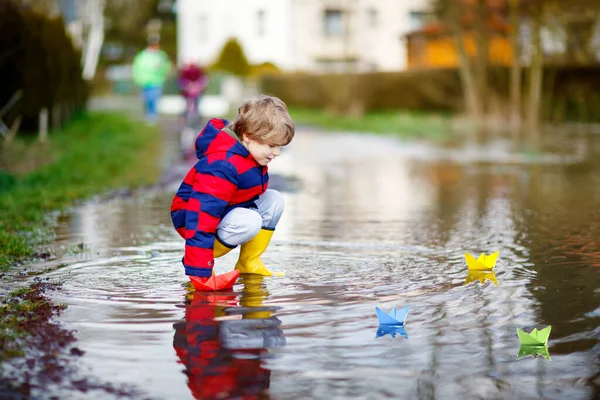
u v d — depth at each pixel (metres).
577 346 3.88
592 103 31.27
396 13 53.72
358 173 14.26
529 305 4.67
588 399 3.23
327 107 39.53
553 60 32.28
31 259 6.16
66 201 9.84
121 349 3.82
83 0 31.11
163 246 6.79
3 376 3.45
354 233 7.57
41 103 17.11
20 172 12.50
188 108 23.95
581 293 4.96
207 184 5.05
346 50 39.56
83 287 5.16
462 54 31.62
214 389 3.31
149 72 27.88
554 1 28.50
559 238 7.23
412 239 7.21
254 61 54.66
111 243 6.95
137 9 71.62
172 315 4.45
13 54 15.96
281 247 6.74
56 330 4.14
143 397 3.23
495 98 31.66
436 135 25.12
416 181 12.94
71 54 22.19
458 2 30.69
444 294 4.95
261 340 3.97
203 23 59.00
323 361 3.66
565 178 13.32
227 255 6.23
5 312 4.49
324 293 4.98
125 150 16.47
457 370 3.55
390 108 37.66
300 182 12.70
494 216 8.84
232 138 5.16
